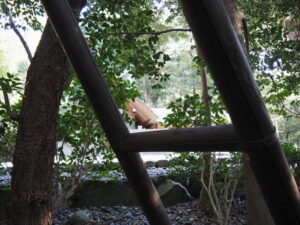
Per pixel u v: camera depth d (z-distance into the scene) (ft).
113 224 13.78
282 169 3.03
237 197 15.31
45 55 7.88
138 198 4.43
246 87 2.82
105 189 16.10
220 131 3.15
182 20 21.79
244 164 9.11
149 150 3.85
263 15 12.39
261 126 2.90
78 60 4.15
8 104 7.88
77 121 10.96
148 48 9.50
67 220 14.21
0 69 34.42
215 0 2.73
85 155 11.46
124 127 4.22
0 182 15.40
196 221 13.38
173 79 39.29
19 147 7.79
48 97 7.80
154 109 35.83
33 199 7.66
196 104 10.24
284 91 10.99
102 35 8.86
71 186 10.77
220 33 2.73
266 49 11.37
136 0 9.53
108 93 4.25
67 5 4.18
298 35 12.31
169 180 16.30
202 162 12.14
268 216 8.80
